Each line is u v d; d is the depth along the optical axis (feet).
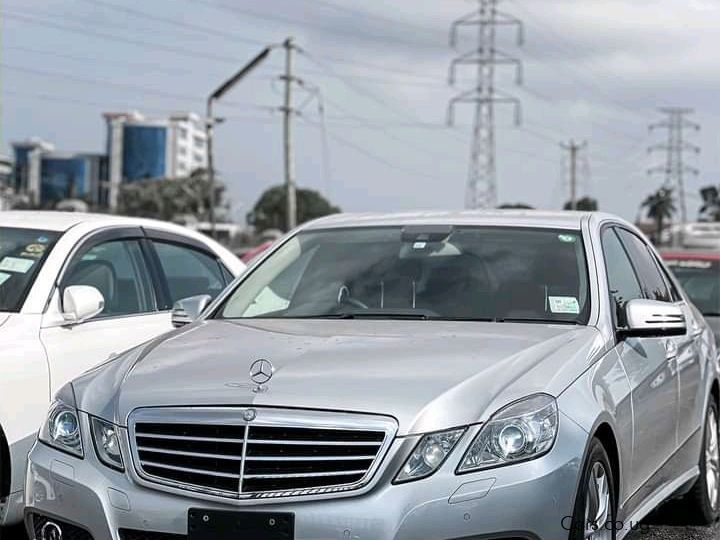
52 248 28.63
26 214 31.48
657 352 24.89
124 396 19.22
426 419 17.94
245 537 17.62
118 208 483.51
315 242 26.91
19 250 28.60
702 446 28.66
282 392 18.42
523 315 23.29
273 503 17.62
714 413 30.73
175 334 22.91
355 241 26.61
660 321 22.89
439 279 24.57
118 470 18.69
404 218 27.53
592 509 19.60
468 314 23.54
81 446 19.33
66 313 27.14
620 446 21.04
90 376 20.99
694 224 194.70
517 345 20.68
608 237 26.45
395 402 18.12
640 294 26.78
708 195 426.92
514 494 17.81
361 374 18.95
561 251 24.84
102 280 29.73
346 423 17.87
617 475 20.86
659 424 24.30
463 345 20.58
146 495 18.20
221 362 20.02
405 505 17.48
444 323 22.72
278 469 17.85
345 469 17.72
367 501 17.51
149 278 31.40
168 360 20.58
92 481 18.78
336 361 19.63
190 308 25.45
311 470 17.78
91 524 18.63
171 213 456.04
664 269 30.58
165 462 18.40
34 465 19.76
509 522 17.78
